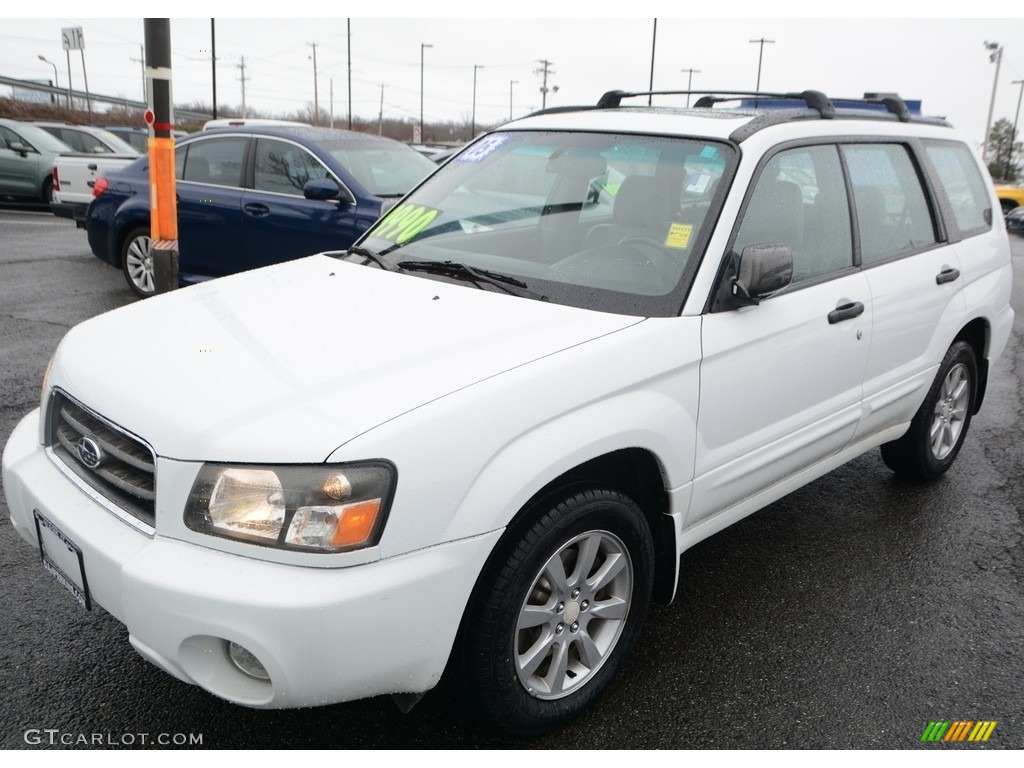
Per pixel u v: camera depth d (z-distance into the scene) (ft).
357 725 8.80
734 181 10.09
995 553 13.25
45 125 56.75
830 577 12.34
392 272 10.72
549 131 12.18
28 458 8.97
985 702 9.70
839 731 9.11
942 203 14.35
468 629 7.85
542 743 8.69
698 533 10.23
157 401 7.64
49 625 10.24
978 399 16.20
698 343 9.27
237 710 8.96
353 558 6.91
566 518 8.15
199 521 7.07
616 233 10.44
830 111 12.28
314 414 7.26
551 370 8.06
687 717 9.21
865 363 12.13
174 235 23.70
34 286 29.81
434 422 7.27
